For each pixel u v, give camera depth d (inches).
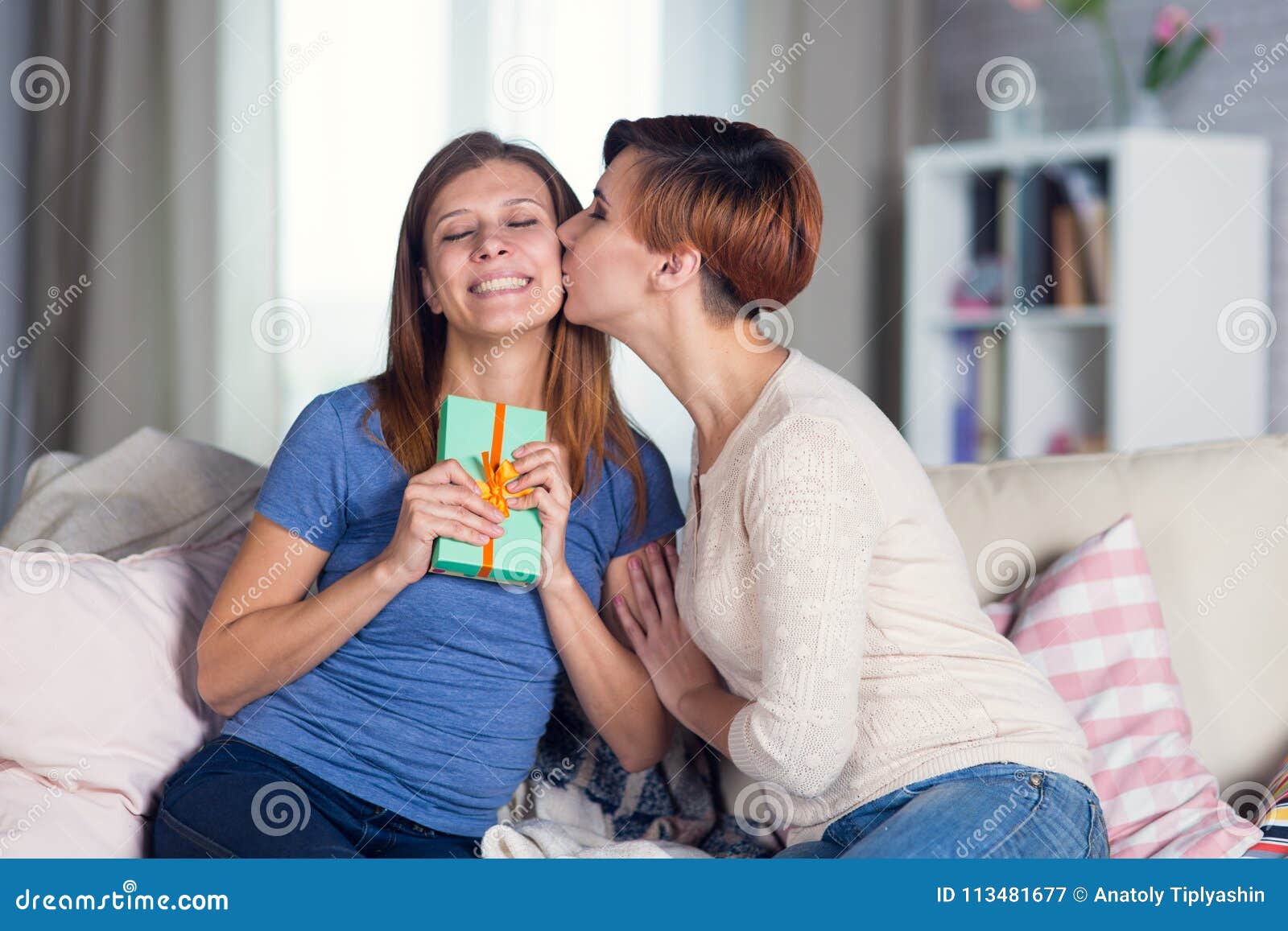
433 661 52.7
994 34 143.8
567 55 127.3
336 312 121.5
